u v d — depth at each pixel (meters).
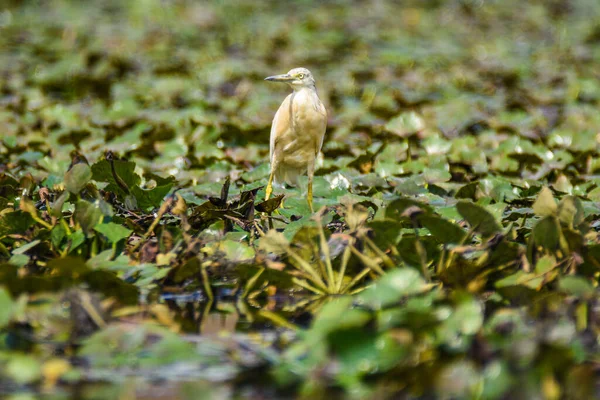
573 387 5.21
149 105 20.92
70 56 26.70
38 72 25.38
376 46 31.06
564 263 7.53
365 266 8.09
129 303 7.61
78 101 22.42
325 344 5.66
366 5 39.06
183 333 6.78
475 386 5.35
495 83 25.56
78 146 15.25
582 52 30.70
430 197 11.31
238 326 7.02
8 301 6.08
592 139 16.44
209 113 19.80
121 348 5.97
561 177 12.41
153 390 5.51
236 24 34.22
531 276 7.47
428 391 5.42
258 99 21.67
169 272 8.02
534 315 6.95
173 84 22.75
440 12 38.16
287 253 7.86
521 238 9.33
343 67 27.58
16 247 8.67
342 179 11.71
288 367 5.75
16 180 11.35
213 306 7.70
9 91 22.84
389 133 16.17
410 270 6.61
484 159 14.34
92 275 7.45
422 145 15.33
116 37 30.72
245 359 6.03
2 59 27.23
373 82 25.30
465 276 7.80
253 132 16.80
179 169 14.13
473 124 18.66
